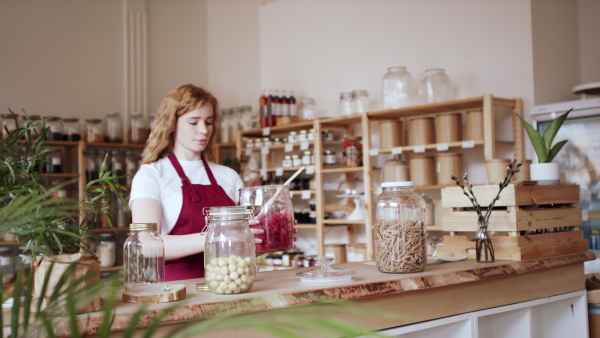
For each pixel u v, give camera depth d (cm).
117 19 561
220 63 615
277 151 532
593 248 360
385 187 201
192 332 84
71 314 87
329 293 163
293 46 527
